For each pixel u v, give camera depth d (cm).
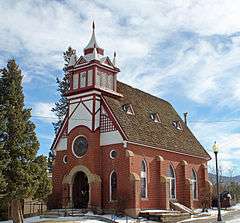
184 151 4909
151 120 4834
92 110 4216
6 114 3200
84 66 4334
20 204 3388
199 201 5078
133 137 4112
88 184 4178
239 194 6931
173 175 4662
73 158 4259
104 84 4372
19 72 3338
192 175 5056
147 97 5291
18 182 3114
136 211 3825
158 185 4334
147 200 4144
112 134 4128
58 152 4519
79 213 3878
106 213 3975
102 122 4234
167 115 5419
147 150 4291
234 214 4403
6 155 3114
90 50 4406
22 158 3212
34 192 3181
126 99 4669
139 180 3919
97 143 4166
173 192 4619
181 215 3925
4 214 3759
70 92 4409
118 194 3934
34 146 3278
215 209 5000
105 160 4125
